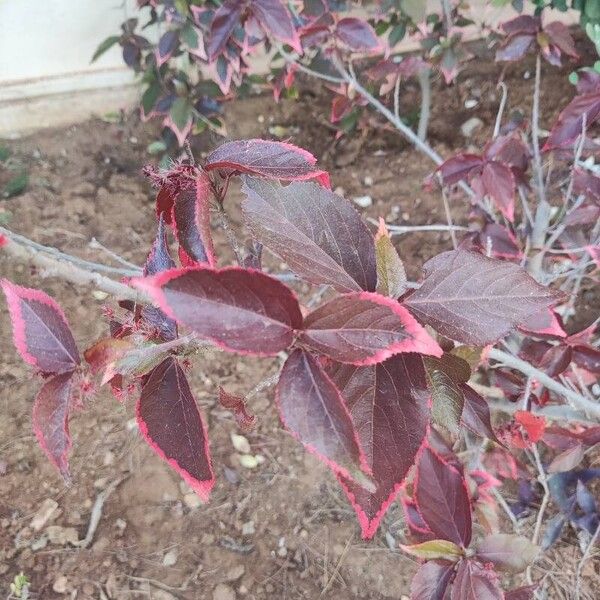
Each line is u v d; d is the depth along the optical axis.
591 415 0.78
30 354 0.37
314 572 0.92
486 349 0.51
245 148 0.41
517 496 0.95
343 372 0.37
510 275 0.37
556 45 1.07
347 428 0.31
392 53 1.50
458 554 0.51
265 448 1.04
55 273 0.41
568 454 0.75
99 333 1.13
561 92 1.47
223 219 0.43
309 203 0.38
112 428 1.04
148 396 0.38
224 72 1.15
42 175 1.38
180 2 1.12
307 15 1.08
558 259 1.02
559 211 1.15
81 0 1.36
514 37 1.06
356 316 0.31
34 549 0.93
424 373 0.37
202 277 0.28
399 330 0.30
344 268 0.38
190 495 0.99
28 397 1.07
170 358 0.39
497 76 1.52
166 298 0.27
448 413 0.43
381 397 0.37
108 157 1.43
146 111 1.31
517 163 0.95
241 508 0.98
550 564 0.89
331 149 1.45
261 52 1.48
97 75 1.47
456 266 0.38
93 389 0.38
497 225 0.92
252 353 0.29
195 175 0.40
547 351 0.73
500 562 0.55
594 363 0.72
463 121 1.47
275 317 0.30
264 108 1.51
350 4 1.22
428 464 0.52
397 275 0.38
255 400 1.09
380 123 1.41
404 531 0.92
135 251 1.26
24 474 0.99
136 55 1.29
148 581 0.90
